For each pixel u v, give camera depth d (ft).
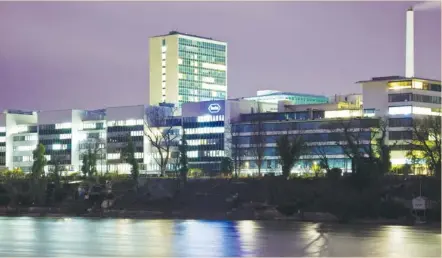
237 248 591.37
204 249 585.22
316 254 557.33
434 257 542.16
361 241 618.03
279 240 630.74
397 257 541.75
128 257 551.18
